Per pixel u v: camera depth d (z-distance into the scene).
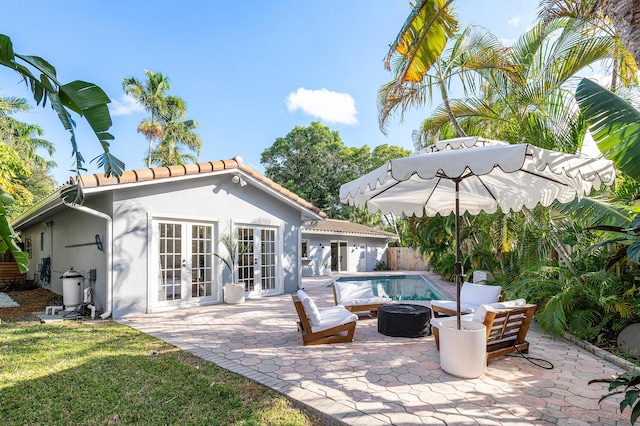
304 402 3.73
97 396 4.00
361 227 26.81
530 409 3.58
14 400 3.93
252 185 11.44
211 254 10.35
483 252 12.24
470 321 4.95
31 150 22.41
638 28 3.17
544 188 5.00
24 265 4.06
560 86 7.59
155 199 9.12
